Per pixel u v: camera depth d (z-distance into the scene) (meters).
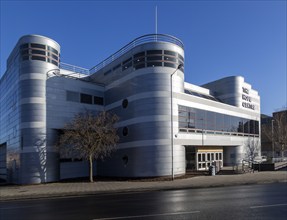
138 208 11.55
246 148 38.66
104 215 10.36
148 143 25.66
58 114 28.61
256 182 21.05
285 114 61.75
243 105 40.03
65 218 10.10
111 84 31.53
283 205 11.51
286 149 48.97
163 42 26.81
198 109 30.23
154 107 25.83
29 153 26.66
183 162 27.27
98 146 24.78
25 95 27.31
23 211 12.02
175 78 27.08
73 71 35.25
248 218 9.25
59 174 28.47
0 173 40.22
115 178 27.72
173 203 12.54
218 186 19.77
